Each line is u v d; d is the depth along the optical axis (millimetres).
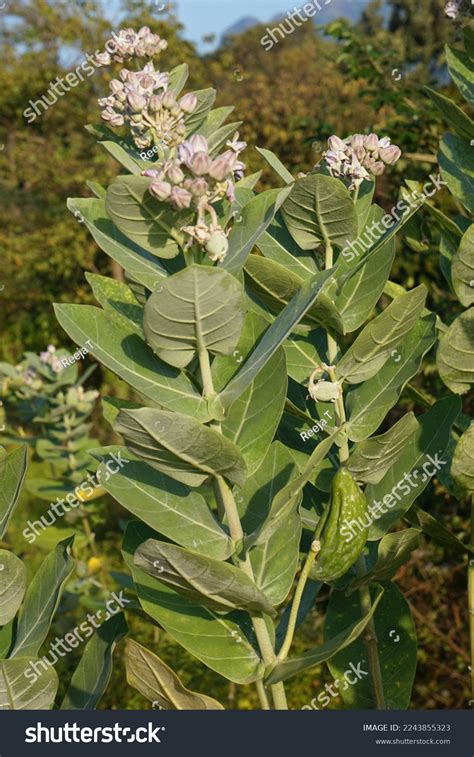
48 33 4453
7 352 4305
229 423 834
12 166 4719
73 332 756
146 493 804
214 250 735
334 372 907
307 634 1863
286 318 752
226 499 798
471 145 1075
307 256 941
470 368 968
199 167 732
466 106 2113
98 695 881
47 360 1953
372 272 925
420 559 1851
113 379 3516
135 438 724
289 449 955
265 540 809
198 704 841
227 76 4438
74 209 798
